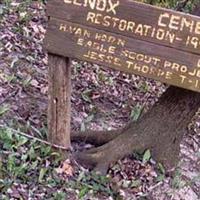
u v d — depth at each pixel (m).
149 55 4.97
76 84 7.50
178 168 6.04
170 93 5.77
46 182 5.26
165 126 5.82
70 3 5.06
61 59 5.23
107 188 5.49
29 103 6.39
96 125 6.71
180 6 10.41
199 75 4.89
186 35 4.86
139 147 5.84
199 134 7.56
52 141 5.59
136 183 5.62
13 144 5.51
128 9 4.94
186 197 5.93
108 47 5.05
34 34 8.05
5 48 7.36
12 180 5.11
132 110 7.21
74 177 5.47
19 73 6.92
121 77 8.21
